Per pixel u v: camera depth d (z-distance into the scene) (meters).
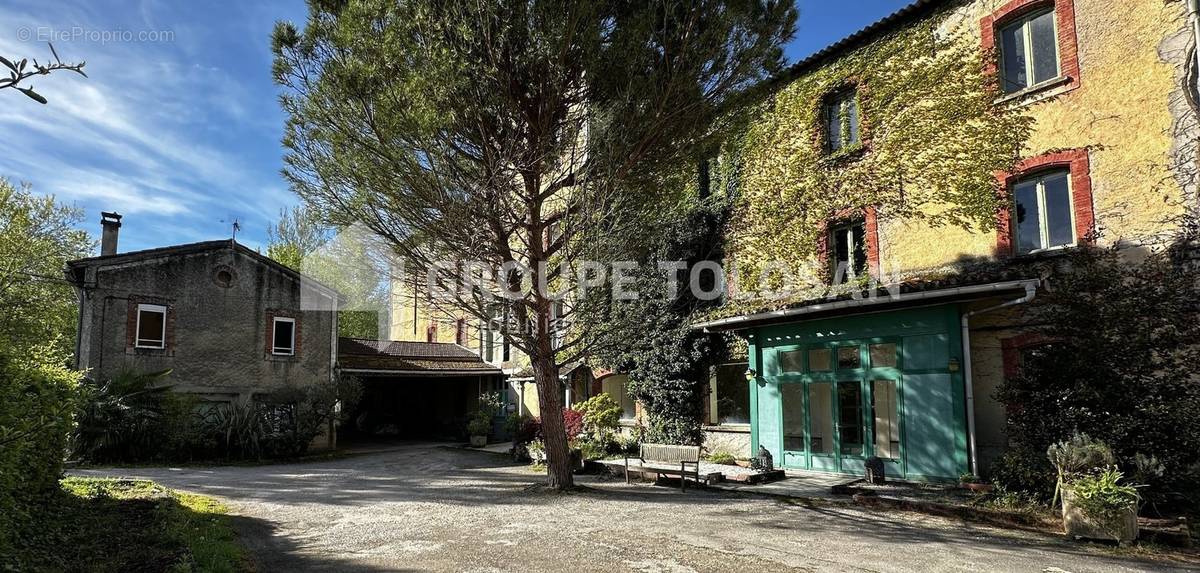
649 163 8.95
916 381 10.33
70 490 8.09
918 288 10.04
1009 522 7.43
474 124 8.07
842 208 12.45
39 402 5.14
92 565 4.88
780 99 13.64
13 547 4.83
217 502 8.83
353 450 19.44
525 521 7.49
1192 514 7.26
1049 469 7.84
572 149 8.83
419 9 7.12
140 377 15.56
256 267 19.16
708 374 14.16
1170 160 8.71
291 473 13.23
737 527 7.16
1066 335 8.40
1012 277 9.60
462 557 5.80
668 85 8.04
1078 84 9.74
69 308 23.55
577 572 5.32
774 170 13.58
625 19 7.89
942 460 9.89
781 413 12.34
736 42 8.20
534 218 9.31
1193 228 8.38
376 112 7.42
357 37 7.20
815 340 11.84
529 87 8.13
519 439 16.09
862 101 12.34
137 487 9.28
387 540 6.52
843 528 7.17
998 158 10.44
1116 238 9.15
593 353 10.45
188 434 15.53
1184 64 8.62
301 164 8.18
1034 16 10.50
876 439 10.87
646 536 6.66
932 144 11.25
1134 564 5.76
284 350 19.36
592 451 14.79
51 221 23.84
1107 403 7.82
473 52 7.56
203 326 18.05
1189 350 7.88
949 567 5.54
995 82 10.70
